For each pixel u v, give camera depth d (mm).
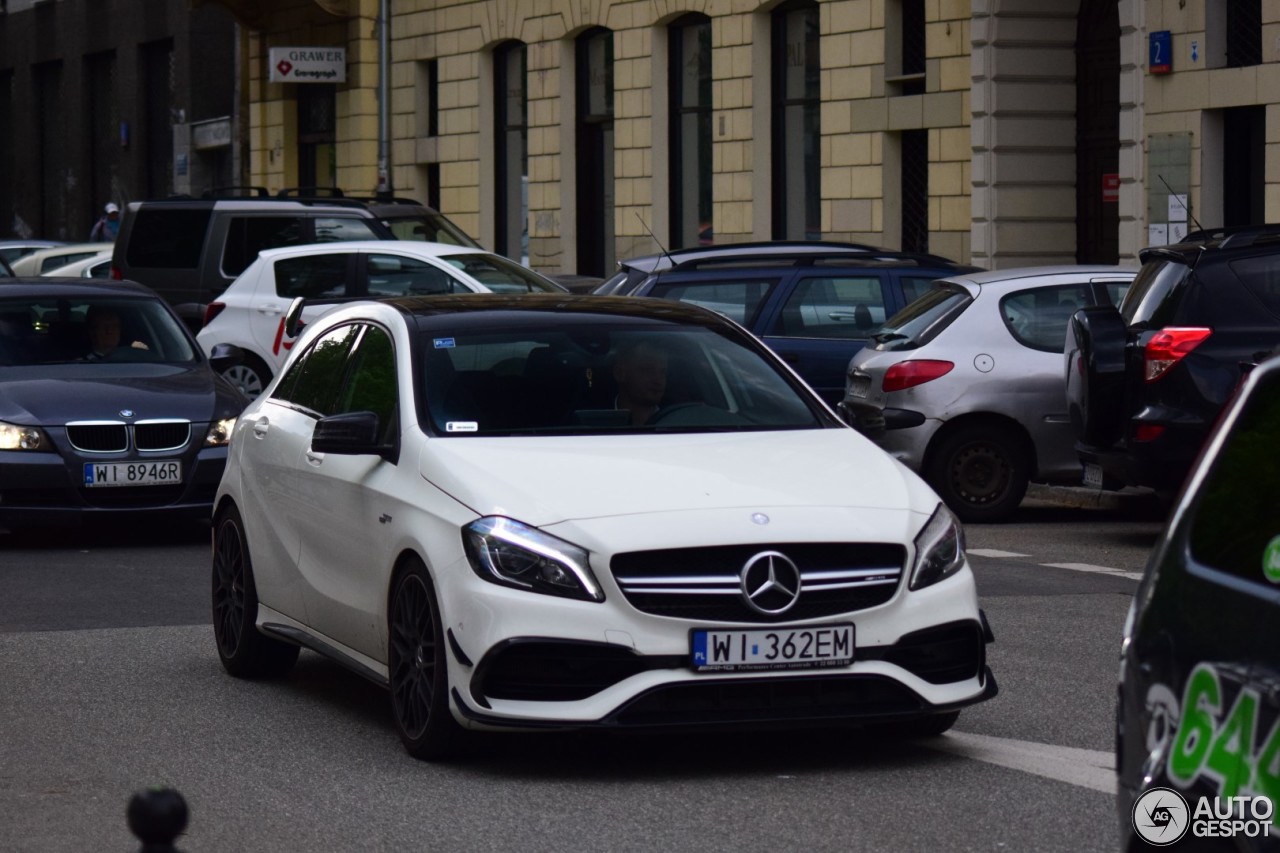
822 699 7789
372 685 10328
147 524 17844
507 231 43125
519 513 7887
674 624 7656
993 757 8328
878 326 18719
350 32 46969
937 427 16906
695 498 7941
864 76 31766
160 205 28234
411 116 45844
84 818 7605
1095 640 11266
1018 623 11875
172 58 58719
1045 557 14938
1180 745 4441
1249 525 4492
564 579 7684
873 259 18984
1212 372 13820
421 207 28828
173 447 15820
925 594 7918
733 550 7738
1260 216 24438
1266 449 4570
